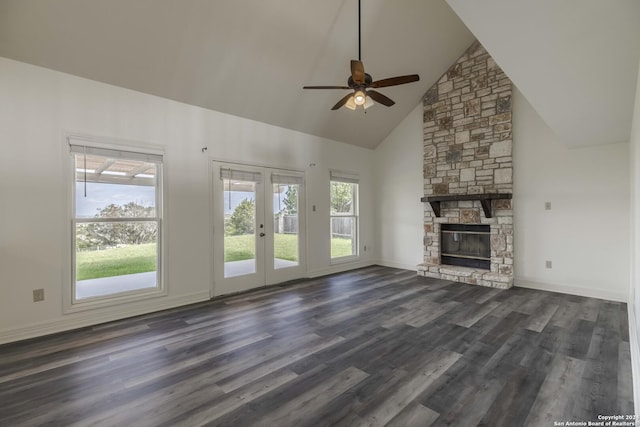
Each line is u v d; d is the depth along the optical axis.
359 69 2.73
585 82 2.56
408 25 4.34
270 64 4.04
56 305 3.14
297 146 5.35
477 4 1.77
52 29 2.84
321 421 1.79
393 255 6.54
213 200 4.31
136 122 3.63
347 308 3.81
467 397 2.01
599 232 4.16
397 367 2.39
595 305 3.85
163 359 2.54
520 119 4.79
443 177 5.59
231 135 4.48
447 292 4.50
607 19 1.84
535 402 1.94
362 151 6.55
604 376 2.22
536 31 1.98
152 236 3.85
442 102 5.59
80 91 3.27
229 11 3.30
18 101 2.94
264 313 3.65
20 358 2.56
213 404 1.95
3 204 2.88
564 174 4.42
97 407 1.93
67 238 3.20
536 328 3.13
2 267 2.87
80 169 3.35
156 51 3.36
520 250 4.82
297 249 5.39
